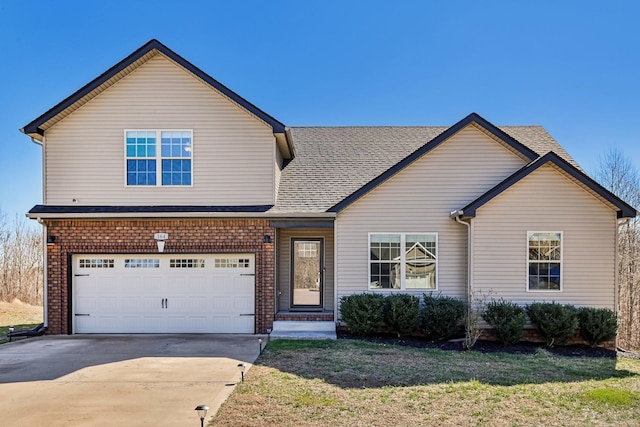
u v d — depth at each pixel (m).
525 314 10.69
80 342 10.48
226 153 12.01
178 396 6.30
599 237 10.91
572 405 5.95
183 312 11.82
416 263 11.71
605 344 10.53
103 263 11.86
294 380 7.05
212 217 11.66
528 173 10.82
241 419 5.36
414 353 9.22
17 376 7.46
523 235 10.98
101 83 11.70
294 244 13.05
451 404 5.93
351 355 8.87
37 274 25.09
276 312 12.24
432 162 11.82
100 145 11.95
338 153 14.47
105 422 5.34
